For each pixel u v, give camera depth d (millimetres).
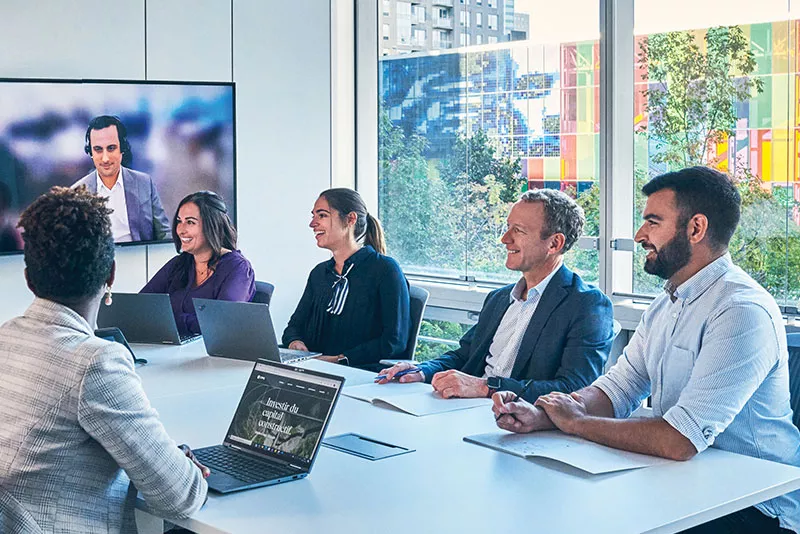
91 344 1710
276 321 5324
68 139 4457
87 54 4539
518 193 4855
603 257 4383
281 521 1709
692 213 2320
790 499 2250
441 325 5219
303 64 5332
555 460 2070
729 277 2318
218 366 3246
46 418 1663
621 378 2523
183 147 4844
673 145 4125
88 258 1741
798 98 3713
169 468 1712
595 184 4445
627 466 2010
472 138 5066
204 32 4926
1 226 4301
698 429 2070
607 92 4320
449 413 2516
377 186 5629
